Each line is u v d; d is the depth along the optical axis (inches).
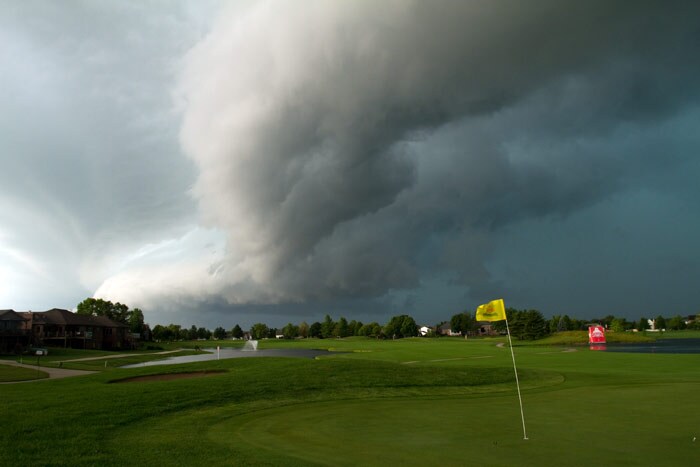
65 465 488.4
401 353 3036.4
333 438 625.3
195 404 881.5
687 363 1891.0
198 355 3873.0
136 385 1079.0
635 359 2129.7
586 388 1124.5
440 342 5772.6
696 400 919.0
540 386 1183.6
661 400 922.1
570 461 496.4
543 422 718.5
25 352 3508.9
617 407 847.7
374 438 622.8
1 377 1622.8
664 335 7598.4
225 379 1157.1
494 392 1100.5
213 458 517.7
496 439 606.9
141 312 7416.3
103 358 3255.4
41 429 645.3
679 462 487.8
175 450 556.7
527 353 2812.5
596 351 3048.7
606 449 545.0
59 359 3058.6
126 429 682.2
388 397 1018.7
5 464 486.0
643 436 610.5
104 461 505.4
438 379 1234.0
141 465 489.4
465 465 487.2
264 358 1782.7
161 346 6171.3
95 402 848.9
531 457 514.9
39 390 1039.0
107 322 5201.8
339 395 1024.9
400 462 501.7
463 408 873.5
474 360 2298.2
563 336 5462.6
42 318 4515.3
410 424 719.7
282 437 634.8
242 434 657.6
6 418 708.7
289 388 1063.6
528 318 5836.6
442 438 617.3
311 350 4650.6
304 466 484.4
